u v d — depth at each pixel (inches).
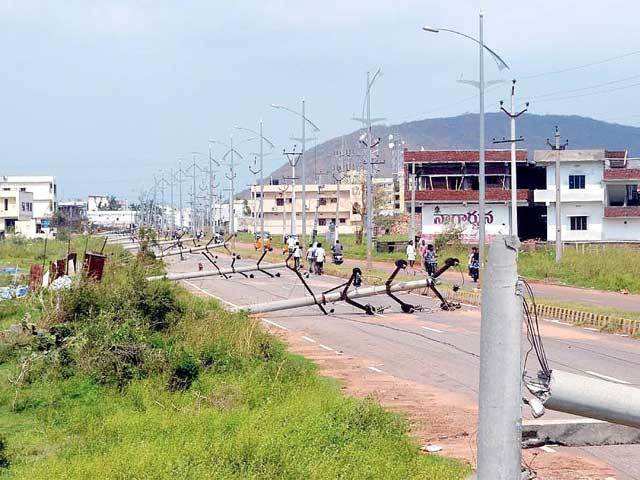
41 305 957.2
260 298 1515.7
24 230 5334.6
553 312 1230.9
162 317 880.9
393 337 1008.9
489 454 230.2
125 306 866.8
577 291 1625.2
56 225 5620.1
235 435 462.0
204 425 501.7
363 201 4170.8
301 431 467.5
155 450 434.9
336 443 454.0
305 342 967.6
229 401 591.5
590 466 459.2
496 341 231.8
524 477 250.4
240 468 411.5
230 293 1630.2
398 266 1248.8
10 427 544.4
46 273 1366.9
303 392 607.5
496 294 233.1
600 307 1250.0
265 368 694.5
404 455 441.7
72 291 866.1
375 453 430.6
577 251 2274.9
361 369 780.6
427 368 787.4
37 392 638.5
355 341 975.0
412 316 1241.4
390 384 702.5
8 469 442.3
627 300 1423.5
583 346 917.2
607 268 1824.6
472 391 673.0
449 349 906.7
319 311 1314.0
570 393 239.5
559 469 452.8
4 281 1568.7
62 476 401.1
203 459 417.1
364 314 1273.4
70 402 606.5
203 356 715.4
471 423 556.7
